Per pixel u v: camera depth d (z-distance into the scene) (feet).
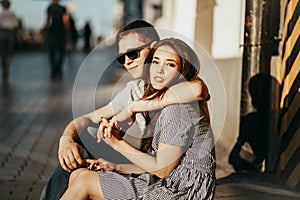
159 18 51.65
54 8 62.13
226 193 17.79
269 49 20.10
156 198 12.45
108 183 12.68
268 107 20.27
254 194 17.65
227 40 26.45
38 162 23.04
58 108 38.27
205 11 30.83
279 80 19.90
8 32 58.23
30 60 89.30
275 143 20.04
